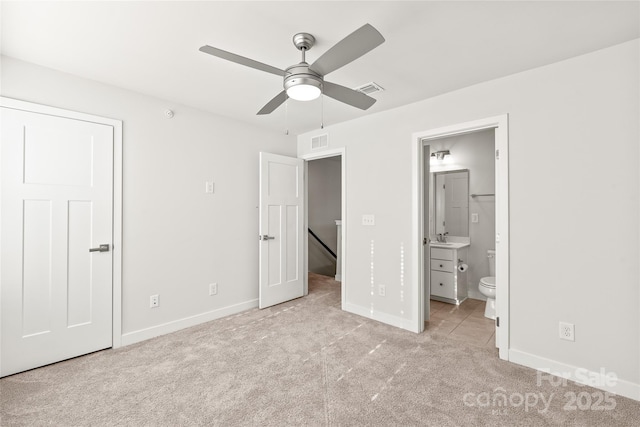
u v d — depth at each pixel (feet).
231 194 11.09
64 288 7.54
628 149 6.08
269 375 6.88
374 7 5.03
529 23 5.46
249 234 11.69
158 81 8.00
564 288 6.81
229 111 10.35
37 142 7.16
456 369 7.14
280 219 12.23
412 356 7.78
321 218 19.74
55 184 7.41
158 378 6.76
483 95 7.97
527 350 7.29
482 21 5.41
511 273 7.52
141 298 8.83
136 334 8.69
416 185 9.34
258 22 5.47
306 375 6.88
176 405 5.84
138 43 6.19
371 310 10.53
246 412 5.65
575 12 5.15
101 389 6.34
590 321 6.49
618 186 6.19
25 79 7.00
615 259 6.22
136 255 8.74
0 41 6.12
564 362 6.80
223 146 10.82
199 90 8.57
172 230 9.50
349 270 11.22
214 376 6.84
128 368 7.18
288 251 12.55
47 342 7.29
